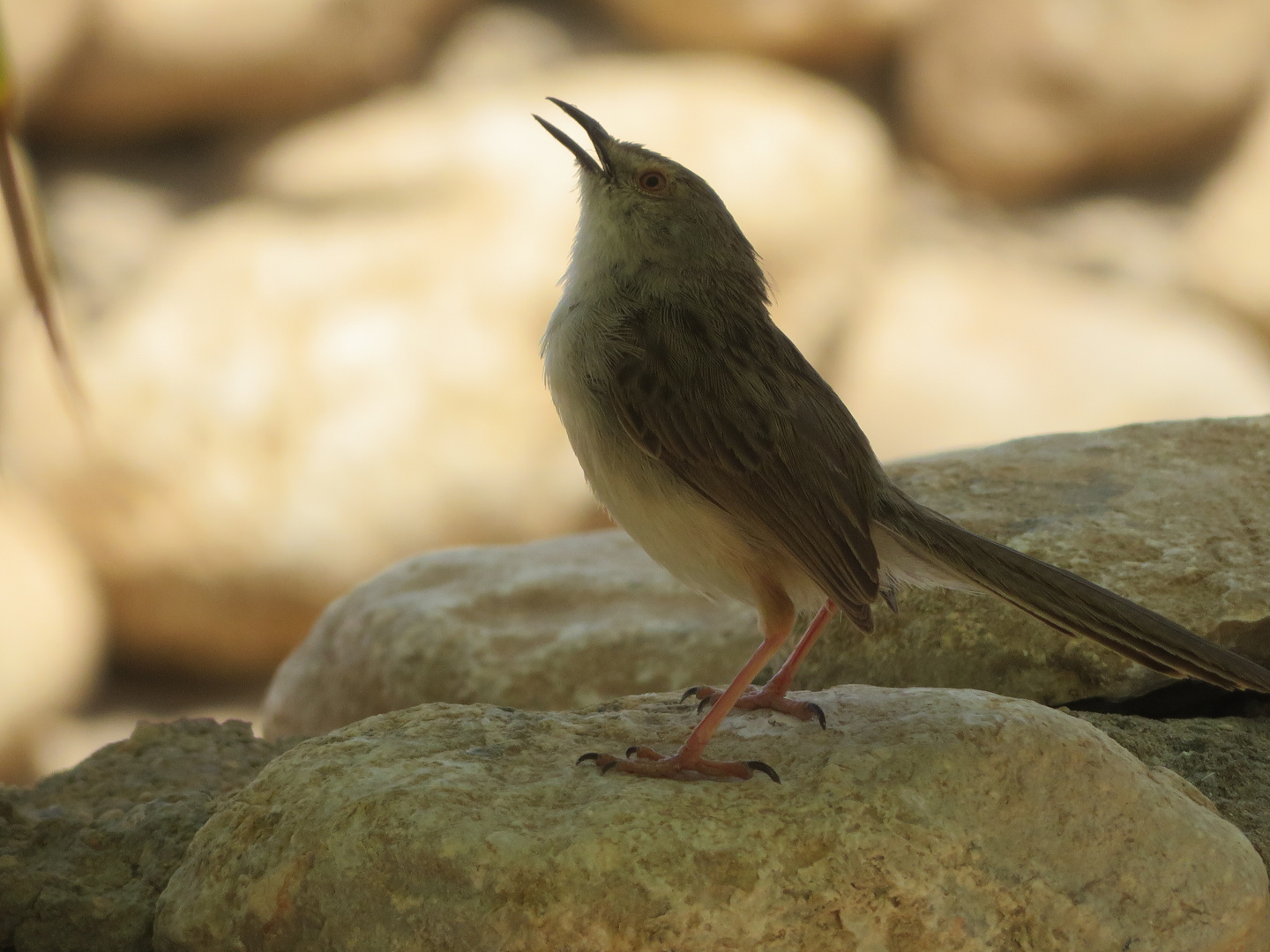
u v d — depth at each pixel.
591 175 5.62
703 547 5.18
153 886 5.16
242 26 22.73
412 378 18.94
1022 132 24.53
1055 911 4.40
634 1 24.91
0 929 5.12
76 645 18.31
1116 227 24.50
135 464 18.59
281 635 19.19
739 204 20.34
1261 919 4.63
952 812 4.50
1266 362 23.17
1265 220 23.12
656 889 4.18
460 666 7.43
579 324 5.39
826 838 4.36
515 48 25.03
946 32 24.97
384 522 18.75
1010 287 22.47
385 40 24.05
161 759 6.23
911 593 6.52
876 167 22.19
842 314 21.33
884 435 20.84
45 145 23.05
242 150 23.34
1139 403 20.84
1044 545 6.46
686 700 5.51
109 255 21.39
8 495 18.52
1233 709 6.30
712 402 5.12
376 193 20.56
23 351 19.27
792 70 25.28
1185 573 6.28
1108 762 4.77
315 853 4.46
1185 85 24.34
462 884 4.22
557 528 19.19
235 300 19.45
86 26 22.11
